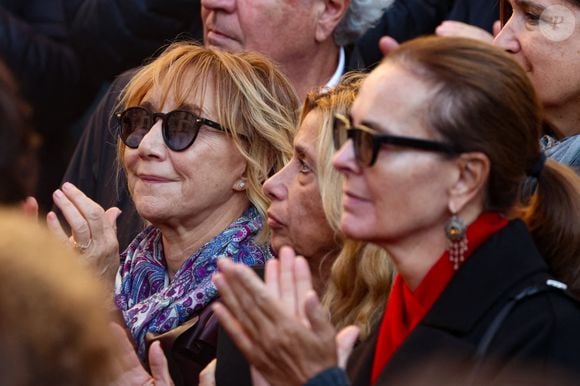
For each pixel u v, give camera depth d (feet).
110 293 41.75
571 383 29.76
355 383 32.40
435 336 30.45
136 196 42.47
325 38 49.80
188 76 42.24
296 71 50.03
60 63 59.93
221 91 42.19
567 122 41.16
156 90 42.34
